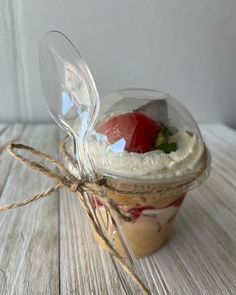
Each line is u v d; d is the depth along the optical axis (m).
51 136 0.28
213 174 0.24
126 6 0.28
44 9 0.28
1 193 0.20
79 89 0.14
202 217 0.19
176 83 0.32
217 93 0.33
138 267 0.15
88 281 0.14
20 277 0.14
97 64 0.30
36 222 0.18
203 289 0.14
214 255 0.16
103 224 0.14
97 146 0.15
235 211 0.20
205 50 0.31
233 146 0.29
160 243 0.16
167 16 0.29
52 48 0.14
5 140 0.27
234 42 0.31
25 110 0.31
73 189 0.13
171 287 0.14
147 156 0.14
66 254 0.16
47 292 0.14
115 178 0.14
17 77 0.29
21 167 0.23
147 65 0.30
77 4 0.28
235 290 0.14
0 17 0.27
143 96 0.17
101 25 0.28
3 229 0.17
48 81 0.14
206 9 0.29
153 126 0.15
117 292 0.14
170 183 0.14
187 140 0.16
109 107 0.16
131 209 0.14
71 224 0.18
